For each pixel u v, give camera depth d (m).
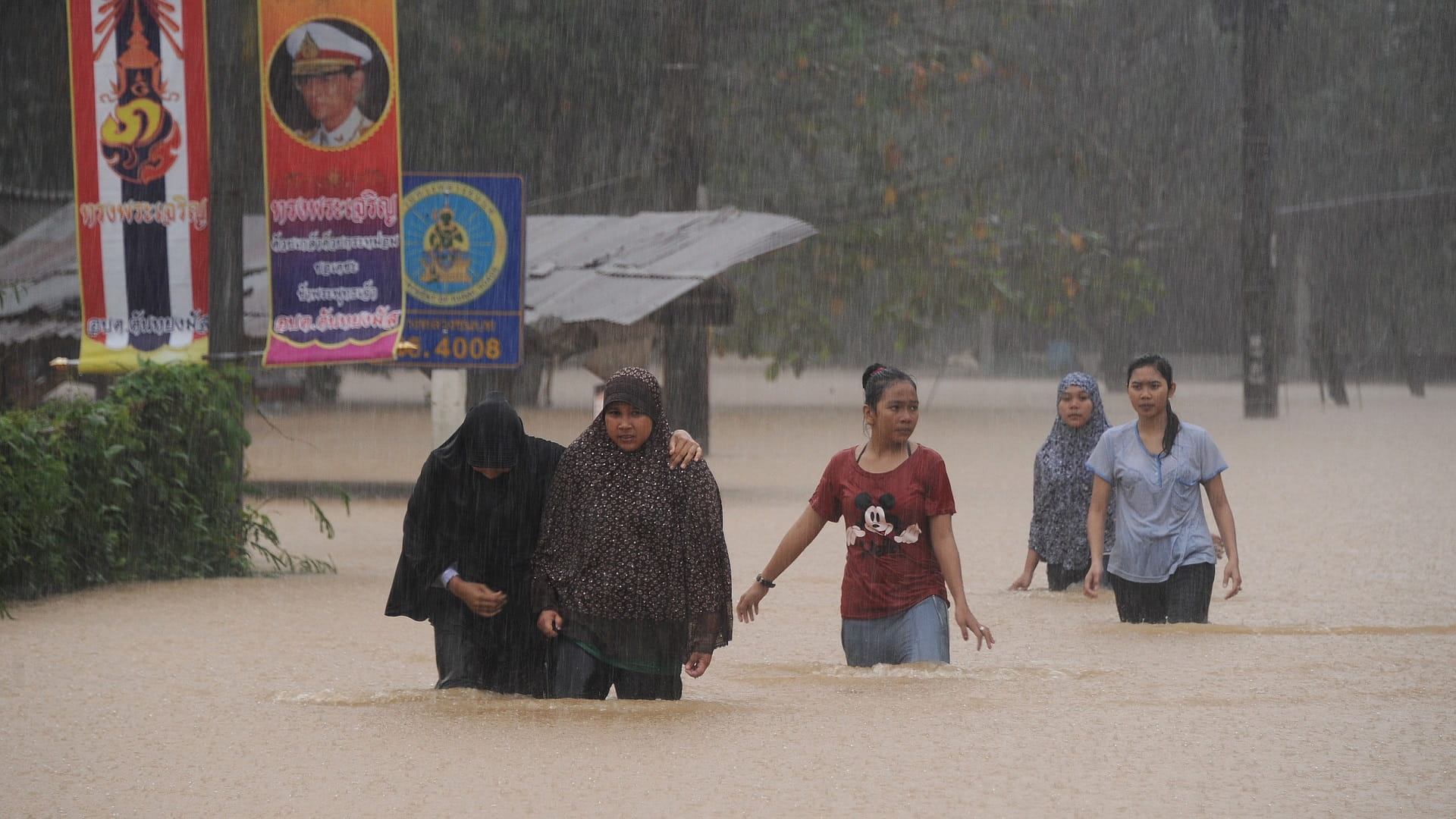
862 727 18.95
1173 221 149.38
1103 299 111.94
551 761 17.19
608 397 19.41
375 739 18.30
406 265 46.34
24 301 54.78
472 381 67.56
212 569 36.59
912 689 21.42
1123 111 146.50
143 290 37.72
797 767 16.97
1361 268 162.50
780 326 103.38
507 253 46.25
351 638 27.55
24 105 88.44
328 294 37.34
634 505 19.48
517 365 46.41
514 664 20.80
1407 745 17.92
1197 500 27.77
